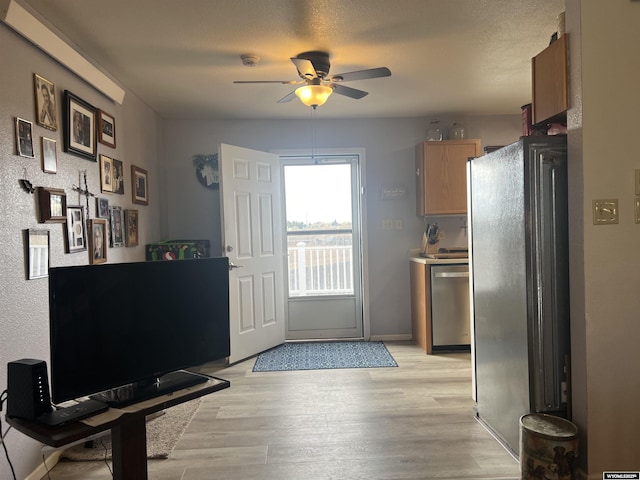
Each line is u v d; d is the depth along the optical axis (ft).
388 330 15.88
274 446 8.19
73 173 8.69
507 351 7.82
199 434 8.75
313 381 11.61
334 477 7.13
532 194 7.01
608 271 6.45
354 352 14.26
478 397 9.23
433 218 15.84
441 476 7.08
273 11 7.94
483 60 10.50
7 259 6.57
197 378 6.19
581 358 6.57
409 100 13.65
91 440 8.23
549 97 7.17
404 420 9.14
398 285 15.85
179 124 15.19
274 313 15.11
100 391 5.33
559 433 6.26
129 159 11.88
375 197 15.79
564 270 7.05
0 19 6.42
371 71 9.32
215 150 15.30
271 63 10.41
